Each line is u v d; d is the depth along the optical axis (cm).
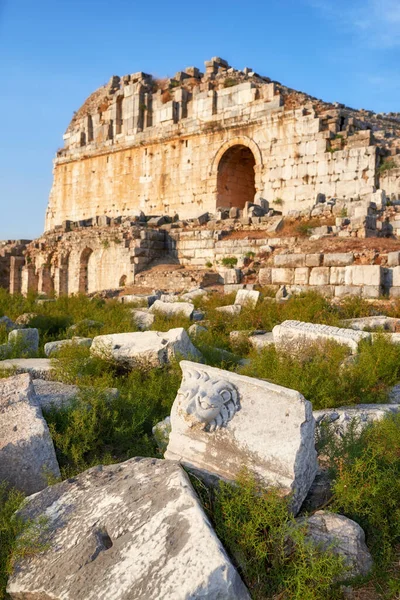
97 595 407
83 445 649
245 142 3525
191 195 3847
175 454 582
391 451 581
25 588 438
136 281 2800
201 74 4172
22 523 488
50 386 802
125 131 4262
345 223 2303
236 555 461
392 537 504
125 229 3133
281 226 2598
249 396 563
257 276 2203
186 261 2953
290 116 3294
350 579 464
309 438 538
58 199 4819
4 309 1773
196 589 388
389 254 1861
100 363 938
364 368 857
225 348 1220
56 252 3591
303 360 923
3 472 577
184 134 3856
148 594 395
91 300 2042
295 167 3256
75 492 514
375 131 3362
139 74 4225
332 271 1902
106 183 4419
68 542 461
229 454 546
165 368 925
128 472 521
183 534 427
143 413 732
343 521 496
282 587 451
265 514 473
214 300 1783
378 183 2919
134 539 438
